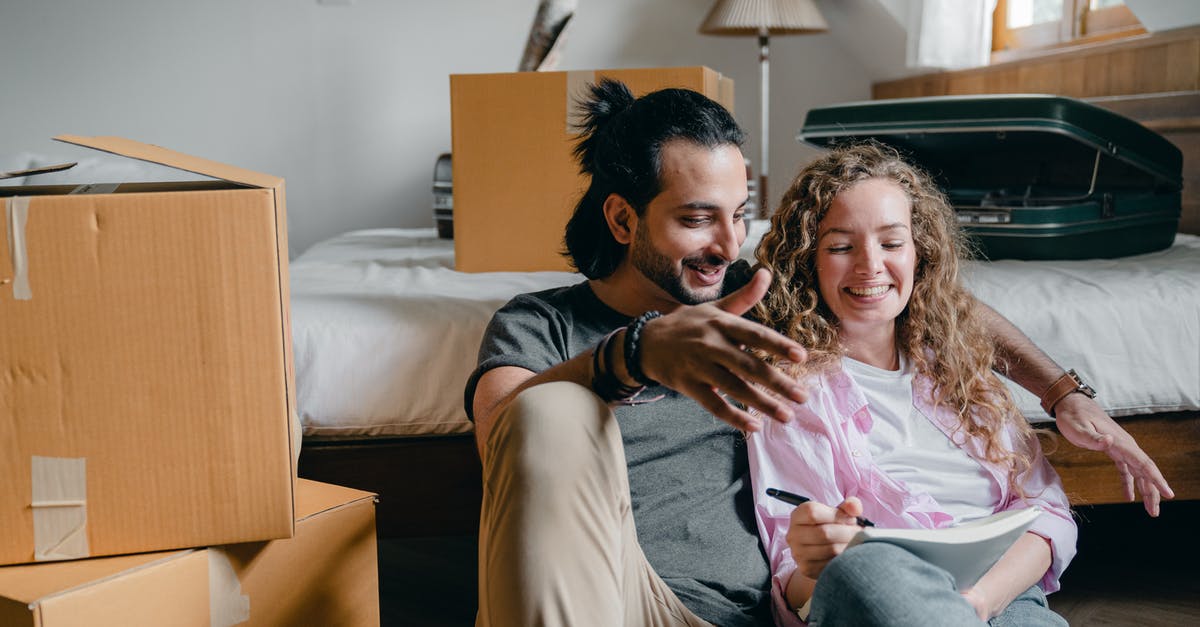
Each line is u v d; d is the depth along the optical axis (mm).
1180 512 1985
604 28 3766
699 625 941
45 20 3416
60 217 882
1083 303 1407
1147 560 1750
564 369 887
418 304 1424
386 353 1359
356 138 3656
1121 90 2508
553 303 1163
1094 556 1768
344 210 3688
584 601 761
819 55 3934
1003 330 1262
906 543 791
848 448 1100
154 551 924
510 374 1032
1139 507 1995
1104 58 2568
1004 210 1657
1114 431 1137
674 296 1096
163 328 906
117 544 914
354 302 1434
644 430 1097
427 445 1368
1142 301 1419
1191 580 1662
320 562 1039
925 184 1243
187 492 924
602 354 841
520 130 1652
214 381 918
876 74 3947
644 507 1081
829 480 1088
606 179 1093
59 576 865
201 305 909
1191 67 2242
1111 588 1629
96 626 851
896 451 1127
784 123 3963
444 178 2535
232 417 925
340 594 1065
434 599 1659
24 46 3416
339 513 1058
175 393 914
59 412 896
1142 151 1707
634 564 886
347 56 3607
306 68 3592
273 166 3623
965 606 769
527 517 766
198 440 922
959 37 3043
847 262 1124
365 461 1365
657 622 910
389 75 3641
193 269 905
